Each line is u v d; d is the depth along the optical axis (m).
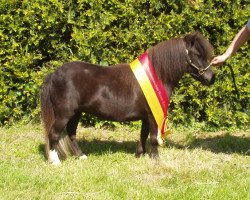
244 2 7.06
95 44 7.00
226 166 5.91
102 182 5.48
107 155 6.25
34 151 6.34
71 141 6.18
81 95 5.88
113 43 7.13
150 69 5.90
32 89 7.12
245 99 7.22
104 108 5.93
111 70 5.97
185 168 5.83
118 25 7.07
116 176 5.64
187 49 5.86
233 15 6.98
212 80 5.91
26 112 7.32
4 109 7.17
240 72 7.13
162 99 5.90
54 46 7.09
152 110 5.89
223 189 5.28
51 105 5.91
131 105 5.93
